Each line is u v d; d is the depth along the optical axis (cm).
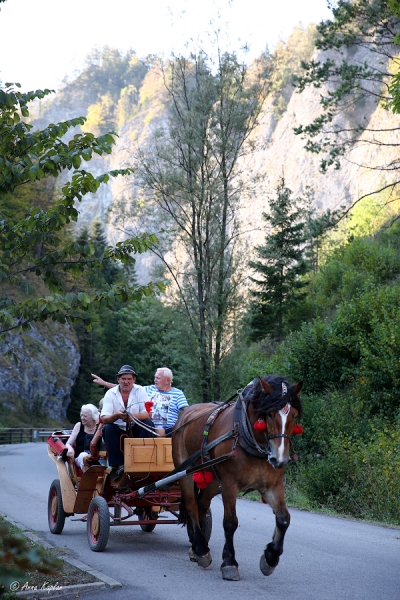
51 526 973
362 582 655
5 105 695
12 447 3631
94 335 7125
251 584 649
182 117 2338
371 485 1223
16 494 1391
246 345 2325
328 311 3800
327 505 1290
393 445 1325
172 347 2377
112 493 876
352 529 1013
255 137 2441
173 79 2422
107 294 687
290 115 11844
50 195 6297
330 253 5522
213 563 757
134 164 2359
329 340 2008
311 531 987
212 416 746
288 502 1348
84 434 975
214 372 2250
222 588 632
